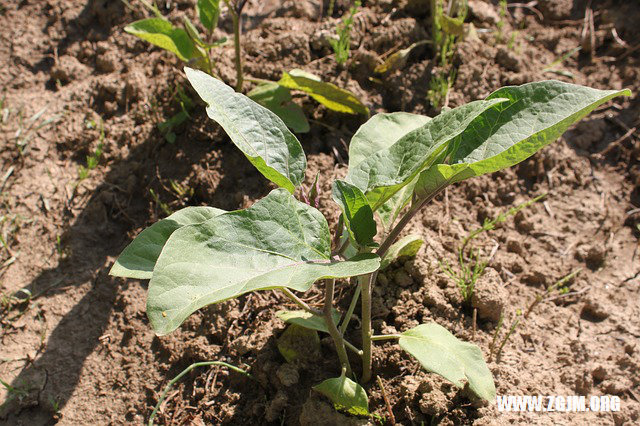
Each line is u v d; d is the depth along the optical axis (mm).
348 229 581
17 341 729
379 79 844
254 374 688
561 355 703
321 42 854
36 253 773
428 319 703
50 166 817
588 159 830
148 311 524
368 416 651
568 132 848
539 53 896
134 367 709
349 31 848
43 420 691
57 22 901
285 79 781
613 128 850
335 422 643
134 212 787
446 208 781
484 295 706
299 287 526
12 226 784
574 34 913
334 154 801
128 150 814
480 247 761
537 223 788
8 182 809
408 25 864
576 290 749
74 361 717
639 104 855
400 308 708
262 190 775
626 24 908
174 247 539
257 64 840
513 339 709
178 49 778
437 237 760
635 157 827
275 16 889
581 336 719
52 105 849
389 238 611
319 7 891
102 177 805
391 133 672
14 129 834
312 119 819
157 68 850
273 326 702
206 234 547
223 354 705
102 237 779
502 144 590
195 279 534
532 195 805
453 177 583
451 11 863
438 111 819
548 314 731
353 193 572
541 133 560
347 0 893
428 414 656
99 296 746
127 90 840
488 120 598
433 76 837
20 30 897
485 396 603
